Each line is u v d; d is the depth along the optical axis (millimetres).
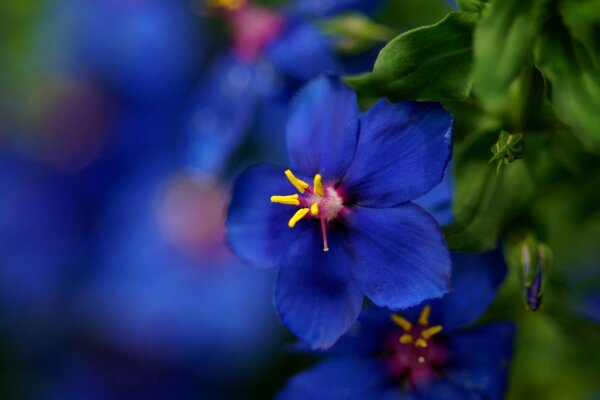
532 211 135
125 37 221
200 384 214
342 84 128
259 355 210
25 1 224
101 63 225
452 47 124
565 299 154
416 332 133
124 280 225
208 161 185
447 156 121
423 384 134
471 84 125
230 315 216
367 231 125
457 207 130
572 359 164
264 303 216
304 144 130
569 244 156
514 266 132
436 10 170
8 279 225
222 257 221
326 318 125
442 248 122
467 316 132
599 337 152
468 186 131
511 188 131
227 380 212
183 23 219
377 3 167
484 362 133
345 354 135
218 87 184
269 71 176
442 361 134
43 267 225
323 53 164
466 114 133
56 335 222
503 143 126
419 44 124
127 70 223
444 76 125
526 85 130
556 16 126
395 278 123
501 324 133
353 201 126
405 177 123
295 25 172
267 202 131
